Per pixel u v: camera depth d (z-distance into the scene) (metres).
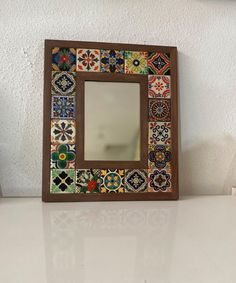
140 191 0.86
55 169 0.83
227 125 0.96
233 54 0.95
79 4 0.89
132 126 0.87
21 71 0.87
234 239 0.53
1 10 0.86
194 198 0.90
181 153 0.94
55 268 0.41
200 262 0.43
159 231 0.58
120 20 0.91
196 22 0.94
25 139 0.88
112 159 0.86
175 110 0.88
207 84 0.95
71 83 0.85
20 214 0.70
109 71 0.87
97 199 0.84
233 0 0.95
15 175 0.88
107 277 0.38
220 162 0.96
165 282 0.37
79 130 0.84
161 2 0.93
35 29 0.88
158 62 0.89
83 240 0.52
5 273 0.39
